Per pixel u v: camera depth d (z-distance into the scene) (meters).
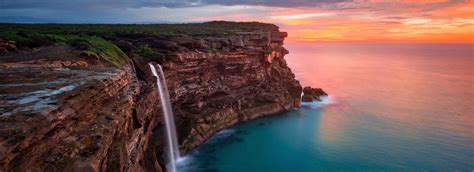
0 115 11.66
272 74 74.19
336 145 49.38
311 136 53.00
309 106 73.56
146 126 30.22
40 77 19.27
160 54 44.50
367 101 82.75
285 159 43.72
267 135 52.53
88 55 29.11
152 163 29.05
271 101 64.44
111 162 14.85
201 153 44.56
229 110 56.34
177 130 46.97
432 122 63.56
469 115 69.75
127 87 25.53
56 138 12.47
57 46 33.78
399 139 52.66
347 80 125.50
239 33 68.12
